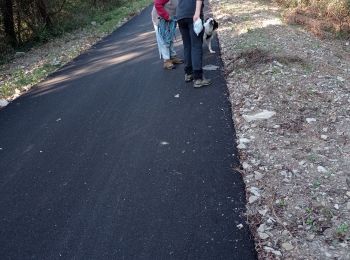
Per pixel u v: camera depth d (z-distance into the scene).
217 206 3.86
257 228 3.52
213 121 5.59
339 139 4.86
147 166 4.68
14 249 3.58
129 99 6.81
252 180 4.20
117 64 9.25
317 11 12.91
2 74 10.62
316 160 4.43
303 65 7.50
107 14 19.83
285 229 3.47
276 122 5.33
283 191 3.96
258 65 7.48
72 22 17.47
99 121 6.06
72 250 3.50
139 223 3.75
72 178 4.61
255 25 11.43
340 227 3.42
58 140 5.59
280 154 4.60
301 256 3.17
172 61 8.30
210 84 6.93
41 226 3.85
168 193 4.14
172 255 3.32
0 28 14.51
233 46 9.10
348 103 5.82
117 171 4.64
